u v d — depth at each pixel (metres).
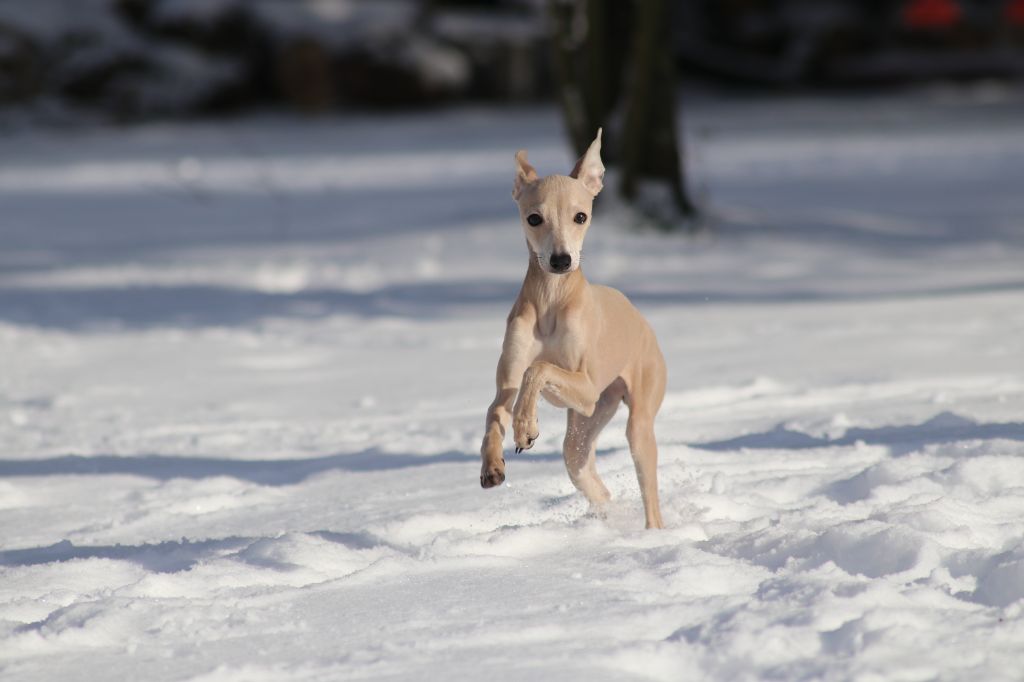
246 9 72.75
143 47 69.94
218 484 9.20
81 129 65.81
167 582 6.45
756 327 15.85
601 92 26.59
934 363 12.73
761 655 5.13
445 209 32.78
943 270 21.53
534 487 8.49
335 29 74.56
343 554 6.91
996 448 8.62
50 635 5.68
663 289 19.94
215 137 63.62
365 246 27.00
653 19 26.09
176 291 21.81
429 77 74.69
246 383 13.68
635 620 5.64
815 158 48.06
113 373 14.45
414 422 11.19
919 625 5.36
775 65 88.19
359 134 64.25
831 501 7.85
